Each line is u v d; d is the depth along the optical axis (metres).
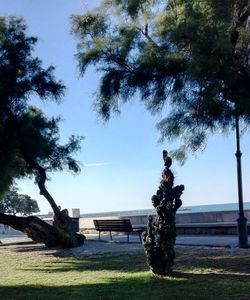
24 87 21.77
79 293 9.84
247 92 10.93
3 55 21.30
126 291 9.74
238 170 17.05
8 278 12.70
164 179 11.45
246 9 11.27
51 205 21.98
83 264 14.86
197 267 12.19
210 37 10.77
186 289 9.52
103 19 14.20
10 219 21.95
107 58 13.34
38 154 22.39
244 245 16.50
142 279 10.89
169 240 11.17
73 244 21.00
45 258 17.39
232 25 11.23
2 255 19.23
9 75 21.19
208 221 25.81
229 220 25.12
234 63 11.00
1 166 21.41
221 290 9.26
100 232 26.73
